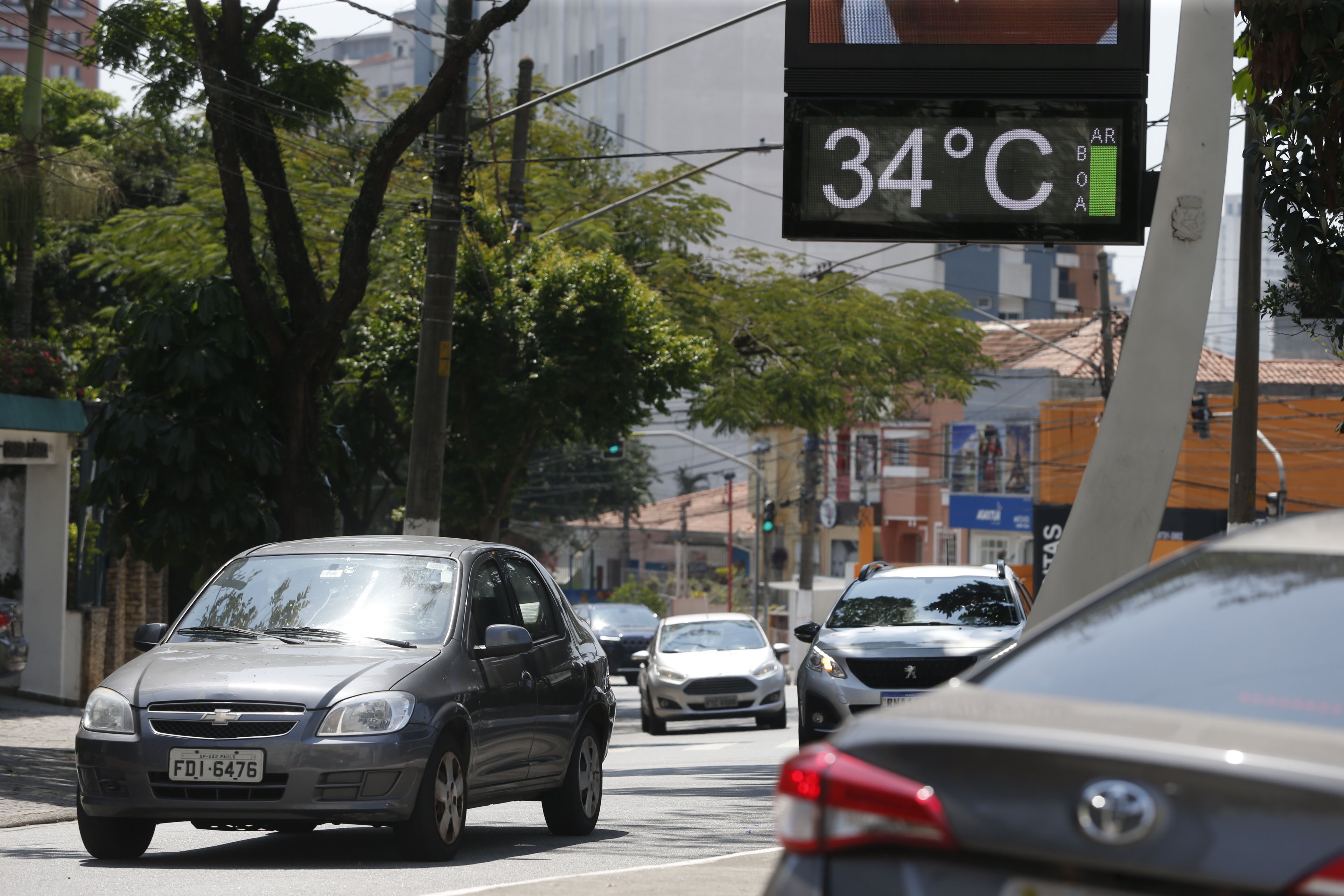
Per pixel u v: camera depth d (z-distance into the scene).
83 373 24.70
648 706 33.69
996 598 20.52
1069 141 16.55
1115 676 4.68
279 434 25.53
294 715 11.52
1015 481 76.31
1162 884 3.76
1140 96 16.50
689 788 19.20
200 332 24.56
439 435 25.39
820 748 4.42
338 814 11.41
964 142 16.69
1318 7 13.59
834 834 4.23
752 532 101.75
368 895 10.09
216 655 12.35
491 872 11.32
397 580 13.31
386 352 34.19
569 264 34.19
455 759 12.21
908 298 49.03
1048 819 3.92
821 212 16.80
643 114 117.31
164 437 23.59
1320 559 4.99
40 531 30.53
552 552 105.75
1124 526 15.79
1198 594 4.99
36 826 15.93
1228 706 4.42
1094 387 74.69
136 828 12.29
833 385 45.25
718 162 31.25
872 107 16.78
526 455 34.94
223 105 25.06
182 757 11.48
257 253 36.81
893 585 21.02
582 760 14.45
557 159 31.69
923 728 4.23
